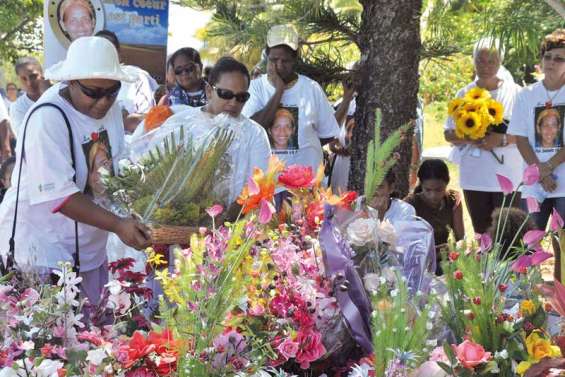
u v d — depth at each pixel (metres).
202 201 4.30
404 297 2.82
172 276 3.11
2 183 7.01
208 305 2.80
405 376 2.66
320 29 6.51
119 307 3.50
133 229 4.21
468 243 3.20
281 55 6.57
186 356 2.78
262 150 4.75
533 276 3.10
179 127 4.65
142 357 2.86
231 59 4.82
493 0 5.63
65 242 4.54
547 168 6.99
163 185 4.20
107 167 4.54
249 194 3.34
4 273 4.24
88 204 4.32
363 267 3.29
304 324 3.12
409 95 6.39
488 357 2.74
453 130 7.93
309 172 3.64
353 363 3.17
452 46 6.66
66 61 4.35
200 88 7.25
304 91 6.71
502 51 6.34
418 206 6.22
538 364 2.63
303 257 3.39
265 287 3.22
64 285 3.47
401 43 6.32
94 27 7.23
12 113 9.04
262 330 3.12
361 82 6.51
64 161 4.34
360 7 6.88
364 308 3.17
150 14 7.34
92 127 4.47
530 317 2.91
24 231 4.52
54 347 3.19
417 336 2.74
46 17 7.15
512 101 7.82
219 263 2.85
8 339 3.23
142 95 7.16
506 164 7.66
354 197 3.46
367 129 6.45
